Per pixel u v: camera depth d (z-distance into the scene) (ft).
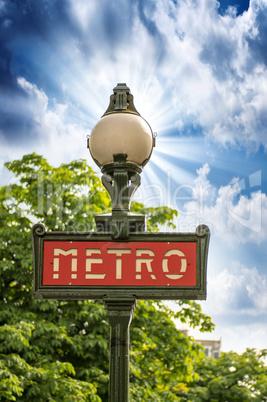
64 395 43.34
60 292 15.11
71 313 50.34
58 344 47.21
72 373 47.42
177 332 55.11
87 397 45.16
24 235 50.93
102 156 16.25
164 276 15.12
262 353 77.15
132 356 50.67
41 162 55.16
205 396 73.56
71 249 15.35
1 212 51.80
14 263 51.55
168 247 15.28
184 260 15.20
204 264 15.15
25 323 45.62
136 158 16.17
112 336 14.85
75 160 55.42
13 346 44.34
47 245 15.40
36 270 15.26
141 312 53.62
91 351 49.62
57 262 15.30
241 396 72.43
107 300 14.98
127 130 16.08
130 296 15.01
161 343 54.44
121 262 15.24
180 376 57.21
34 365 46.93
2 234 50.83
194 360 56.90
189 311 57.62
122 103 16.75
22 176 55.31
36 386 43.55
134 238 15.35
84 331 51.55
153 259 15.23
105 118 16.43
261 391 72.49
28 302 51.90
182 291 15.01
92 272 15.23
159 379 57.16
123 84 17.01
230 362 78.95
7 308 48.93
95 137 16.34
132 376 51.83
